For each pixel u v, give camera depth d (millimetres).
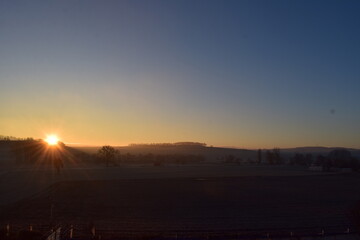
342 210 61688
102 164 175500
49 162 164875
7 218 53281
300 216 56750
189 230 47062
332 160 173625
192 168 162125
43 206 63125
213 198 73562
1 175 112312
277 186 93625
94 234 43594
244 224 50938
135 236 43000
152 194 78188
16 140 185000
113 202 68062
